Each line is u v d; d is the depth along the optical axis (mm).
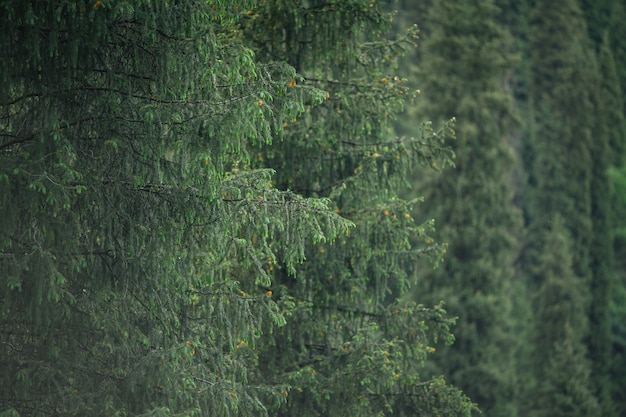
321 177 27812
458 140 60062
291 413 26641
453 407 28703
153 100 19234
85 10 17625
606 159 86625
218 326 21344
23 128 19172
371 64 27734
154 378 19094
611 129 94250
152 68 19125
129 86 19078
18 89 19453
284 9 26156
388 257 27812
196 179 18547
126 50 19203
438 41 61469
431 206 60312
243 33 26297
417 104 62312
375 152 27734
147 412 18984
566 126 86500
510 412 61250
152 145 18828
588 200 84812
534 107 89250
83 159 19125
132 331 19906
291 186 27297
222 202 19172
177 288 20172
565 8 91250
